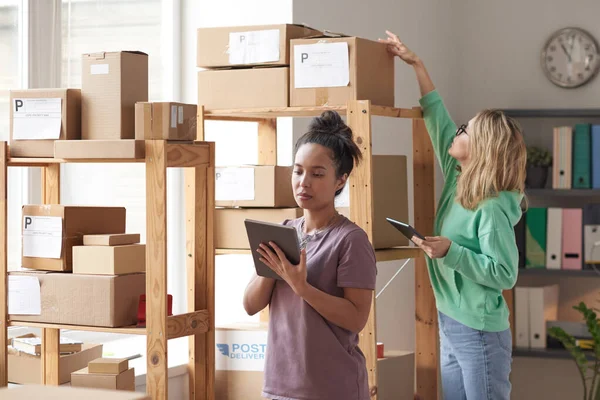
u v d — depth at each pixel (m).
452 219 3.26
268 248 2.26
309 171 2.30
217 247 3.46
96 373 2.95
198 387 3.11
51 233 2.91
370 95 3.18
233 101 3.28
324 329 2.28
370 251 2.32
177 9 4.14
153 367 2.76
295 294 2.32
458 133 3.30
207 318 3.06
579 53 5.11
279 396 2.31
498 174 3.14
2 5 3.47
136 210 4.05
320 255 2.30
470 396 3.23
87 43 3.81
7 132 3.49
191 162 2.90
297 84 3.15
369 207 3.05
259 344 3.54
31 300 2.89
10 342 3.26
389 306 4.53
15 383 3.20
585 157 4.83
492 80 5.27
